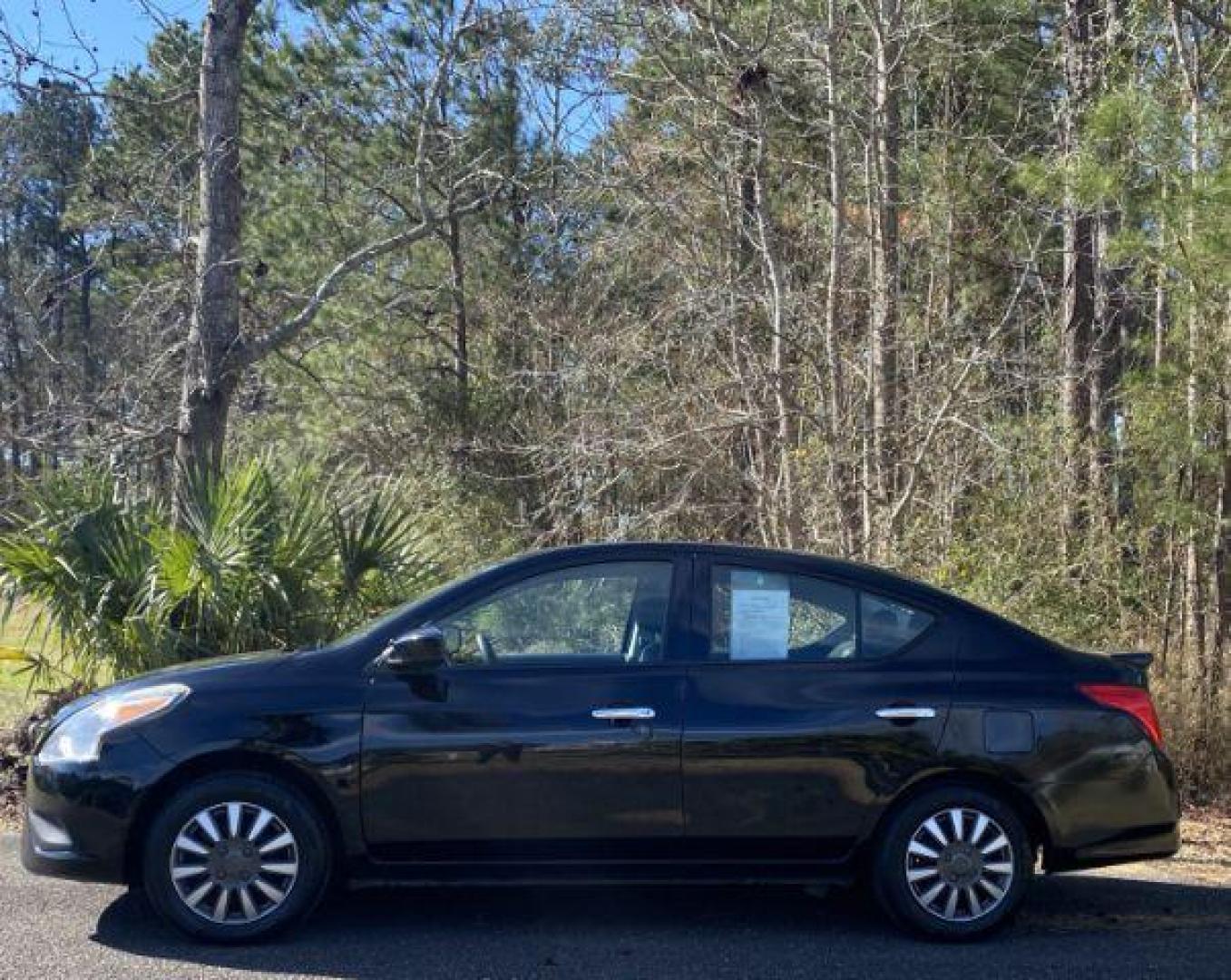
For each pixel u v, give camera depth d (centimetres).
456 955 557
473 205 1175
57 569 858
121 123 1434
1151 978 542
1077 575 1052
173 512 923
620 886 592
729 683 582
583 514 1242
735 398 1234
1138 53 1207
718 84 1248
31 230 1889
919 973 543
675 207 1271
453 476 1612
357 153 1778
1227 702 919
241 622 853
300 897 561
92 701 586
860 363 1259
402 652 566
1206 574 1068
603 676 580
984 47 1438
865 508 1140
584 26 1241
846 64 1302
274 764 566
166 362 1118
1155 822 596
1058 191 1077
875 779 579
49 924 587
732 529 1263
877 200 1270
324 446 1778
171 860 556
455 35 1178
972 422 1116
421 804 564
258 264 1197
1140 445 1053
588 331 1364
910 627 602
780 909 633
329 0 1769
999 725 586
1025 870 589
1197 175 941
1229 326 976
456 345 1939
